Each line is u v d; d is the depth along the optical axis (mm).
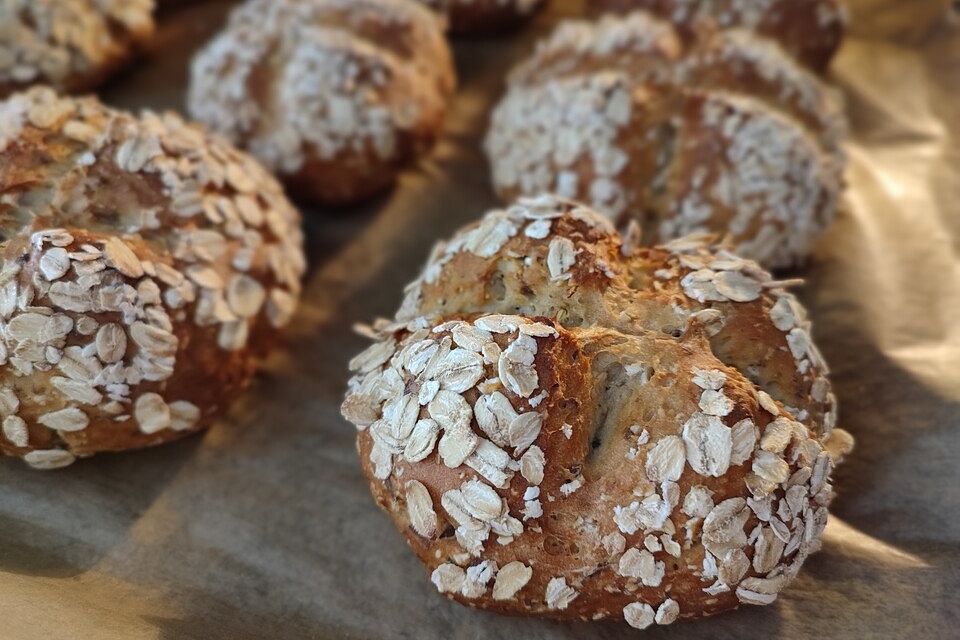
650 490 214
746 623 227
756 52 294
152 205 251
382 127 304
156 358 242
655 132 285
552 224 238
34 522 243
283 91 305
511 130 304
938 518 239
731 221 280
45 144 250
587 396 221
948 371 261
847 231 305
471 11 354
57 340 233
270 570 243
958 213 304
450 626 233
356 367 238
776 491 217
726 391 218
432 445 217
